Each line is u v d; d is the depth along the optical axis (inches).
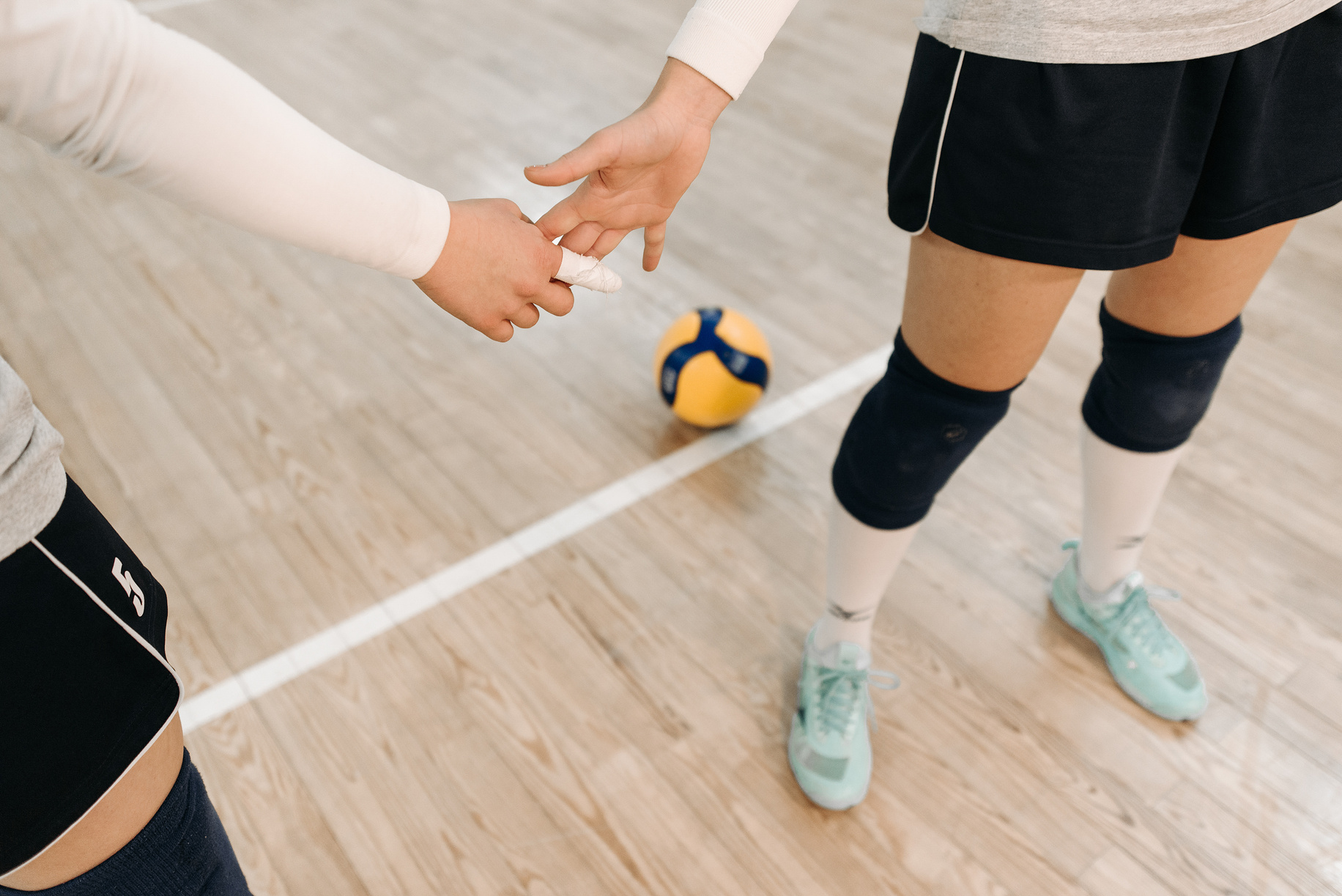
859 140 105.5
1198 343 43.3
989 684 55.1
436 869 47.1
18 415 24.0
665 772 50.9
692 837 48.3
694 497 65.8
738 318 68.8
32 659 24.5
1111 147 32.3
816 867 47.3
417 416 72.3
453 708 53.6
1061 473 67.5
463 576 60.6
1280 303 81.4
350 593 59.7
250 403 73.5
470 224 27.0
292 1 143.7
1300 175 36.6
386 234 24.7
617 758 51.4
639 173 31.9
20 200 98.7
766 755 51.8
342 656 56.2
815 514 64.9
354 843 48.0
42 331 81.3
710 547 62.6
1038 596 59.9
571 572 60.9
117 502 65.7
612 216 33.3
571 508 65.1
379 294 85.0
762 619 58.4
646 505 65.3
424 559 61.7
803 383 75.0
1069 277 36.4
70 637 25.4
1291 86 34.4
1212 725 52.8
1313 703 53.8
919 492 42.9
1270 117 34.6
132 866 28.3
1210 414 71.2
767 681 55.2
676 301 83.3
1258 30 31.4
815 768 49.5
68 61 18.5
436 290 27.6
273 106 22.0
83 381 76.0
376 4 142.3
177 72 19.9
